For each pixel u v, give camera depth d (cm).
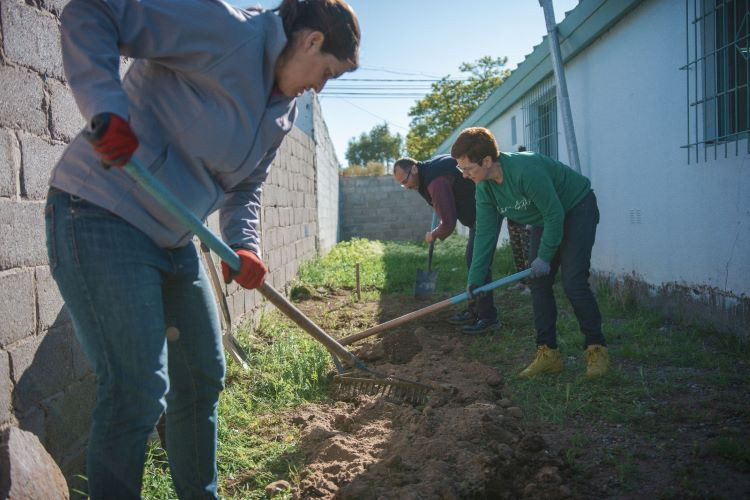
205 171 186
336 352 281
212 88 177
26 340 229
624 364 407
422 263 1023
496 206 408
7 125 223
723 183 448
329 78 196
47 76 249
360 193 1981
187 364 197
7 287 220
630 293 596
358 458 267
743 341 424
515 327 534
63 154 171
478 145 367
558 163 386
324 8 183
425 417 302
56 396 248
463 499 231
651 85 551
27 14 237
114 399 168
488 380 377
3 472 173
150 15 164
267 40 180
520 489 242
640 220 585
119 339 167
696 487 241
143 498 243
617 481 250
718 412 316
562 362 395
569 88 765
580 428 306
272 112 193
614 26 619
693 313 496
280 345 449
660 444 283
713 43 464
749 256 422
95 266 165
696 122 474
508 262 902
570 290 381
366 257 1172
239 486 261
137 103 175
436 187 516
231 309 503
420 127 3111
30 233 235
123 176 167
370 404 333
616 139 632
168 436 206
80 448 264
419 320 583
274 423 329
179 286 193
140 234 174
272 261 692
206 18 169
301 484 250
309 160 1055
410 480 242
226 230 220
